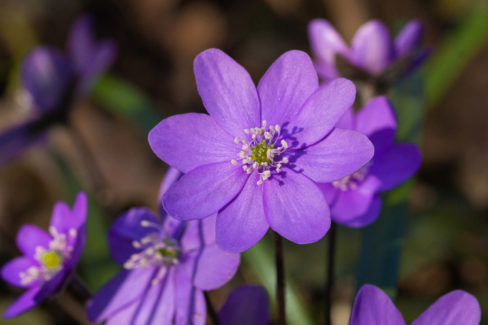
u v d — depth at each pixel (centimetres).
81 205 16
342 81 15
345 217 17
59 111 22
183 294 16
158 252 16
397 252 18
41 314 22
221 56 16
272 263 20
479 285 23
